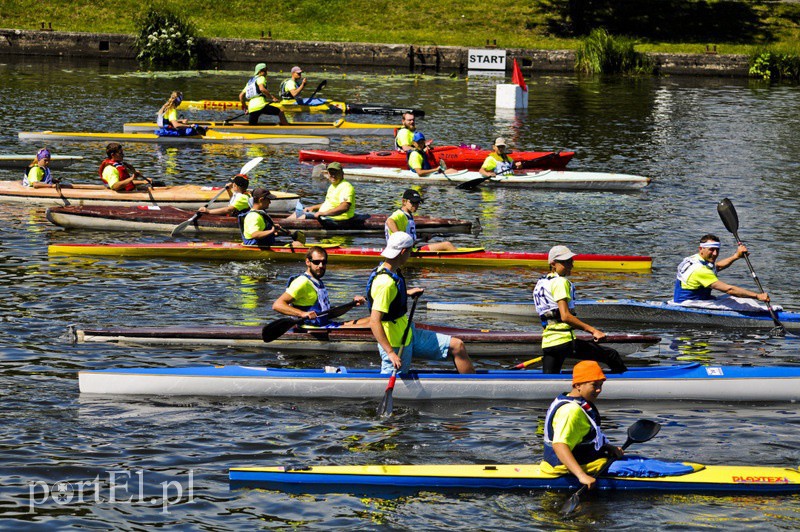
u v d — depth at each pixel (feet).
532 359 127.54
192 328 131.64
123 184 214.69
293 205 223.10
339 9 530.68
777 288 165.27
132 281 162.09
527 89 402.72
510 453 101.50
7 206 213.87
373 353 130.52
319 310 129.80
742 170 271.08
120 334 130.52
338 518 87.97
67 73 433.07
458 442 104.01
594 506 89.66
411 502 90.79
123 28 507.71
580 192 246.68
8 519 86.53
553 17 531.09
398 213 171.53
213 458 99.14
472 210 224.74
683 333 143.95
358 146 306.35
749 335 142.92
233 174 255.91
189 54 483.10
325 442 103.45
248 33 506.07
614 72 490.90
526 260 179.22
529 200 236.84
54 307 146.10
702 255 147.02
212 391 115.65
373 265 178.29
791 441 105.70
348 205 196.85
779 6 544.62
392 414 111.45
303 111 363.56
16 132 299.58
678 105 389.60
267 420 108.99
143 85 407.03
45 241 186.09
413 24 521.24
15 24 507.71
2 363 122.52
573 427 89.76
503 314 151.43
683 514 88.53
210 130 303.48
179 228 190.29
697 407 115.96
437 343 116.06
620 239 198.80
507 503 90.43
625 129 334.03
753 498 91.56
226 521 87.30
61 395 113.80
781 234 202.39
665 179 259.39
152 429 105.60
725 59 484.33
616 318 149.18
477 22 524.52
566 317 113.91
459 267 177.99
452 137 313.53
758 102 400.67
